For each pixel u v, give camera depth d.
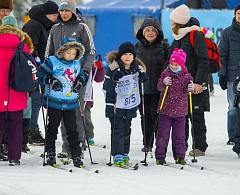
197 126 15.14
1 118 12.35
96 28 57.78
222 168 12.42
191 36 14.84
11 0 16.17
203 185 10.00
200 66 14.60
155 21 15.75
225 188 9.72
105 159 13.86
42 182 9.85
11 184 9.55
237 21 17.86
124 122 13.26
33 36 16.91
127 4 58.22
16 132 12.37
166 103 13.23
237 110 14.85
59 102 12.41
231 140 17.89
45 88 13.07
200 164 13.04
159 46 15.97
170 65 13.25
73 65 12.61
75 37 14.24
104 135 20.08
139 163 13.09
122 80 12.95
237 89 14.73
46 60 12.41
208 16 54.16
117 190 9.23
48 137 12.47
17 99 12.27
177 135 13.30
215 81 55.47
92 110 30.42
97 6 58.31
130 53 12.80
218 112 29.33
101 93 43.34
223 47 18.14
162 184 10.00
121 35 57.47
